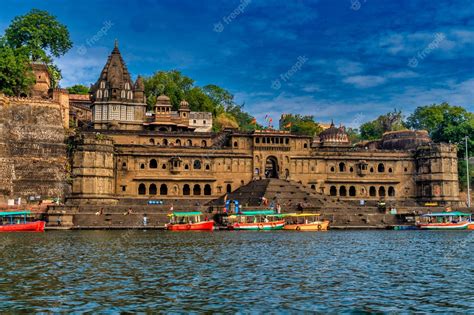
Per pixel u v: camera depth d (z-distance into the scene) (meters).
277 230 111.69
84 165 128.38
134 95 156.75
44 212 110.44
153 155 142.25
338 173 152.12
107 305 33.78
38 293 36.91
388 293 38.09
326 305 34.34
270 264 52.06
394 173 155.38
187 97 189.75
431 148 151.25
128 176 140.62
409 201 151.00
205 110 190.00
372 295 37.41
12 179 121.75
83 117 168.38
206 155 145.50
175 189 143.62
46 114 132.00
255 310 32.91
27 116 129.25
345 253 62.59
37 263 51.12
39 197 122.94
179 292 37.75
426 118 186.75
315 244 74.44
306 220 114.94
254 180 143.25
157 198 140.12
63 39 154.00
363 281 42.72
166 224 110.88
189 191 145.50
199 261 53.94
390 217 123.31
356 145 189.38
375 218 122.50
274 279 43.25
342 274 46.16
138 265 50.59
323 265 51.72
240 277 44.06
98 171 129.62
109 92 153.62
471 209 134.25
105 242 75.38
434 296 37.19
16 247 66.75
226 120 191.75
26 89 139.62
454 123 184.88
